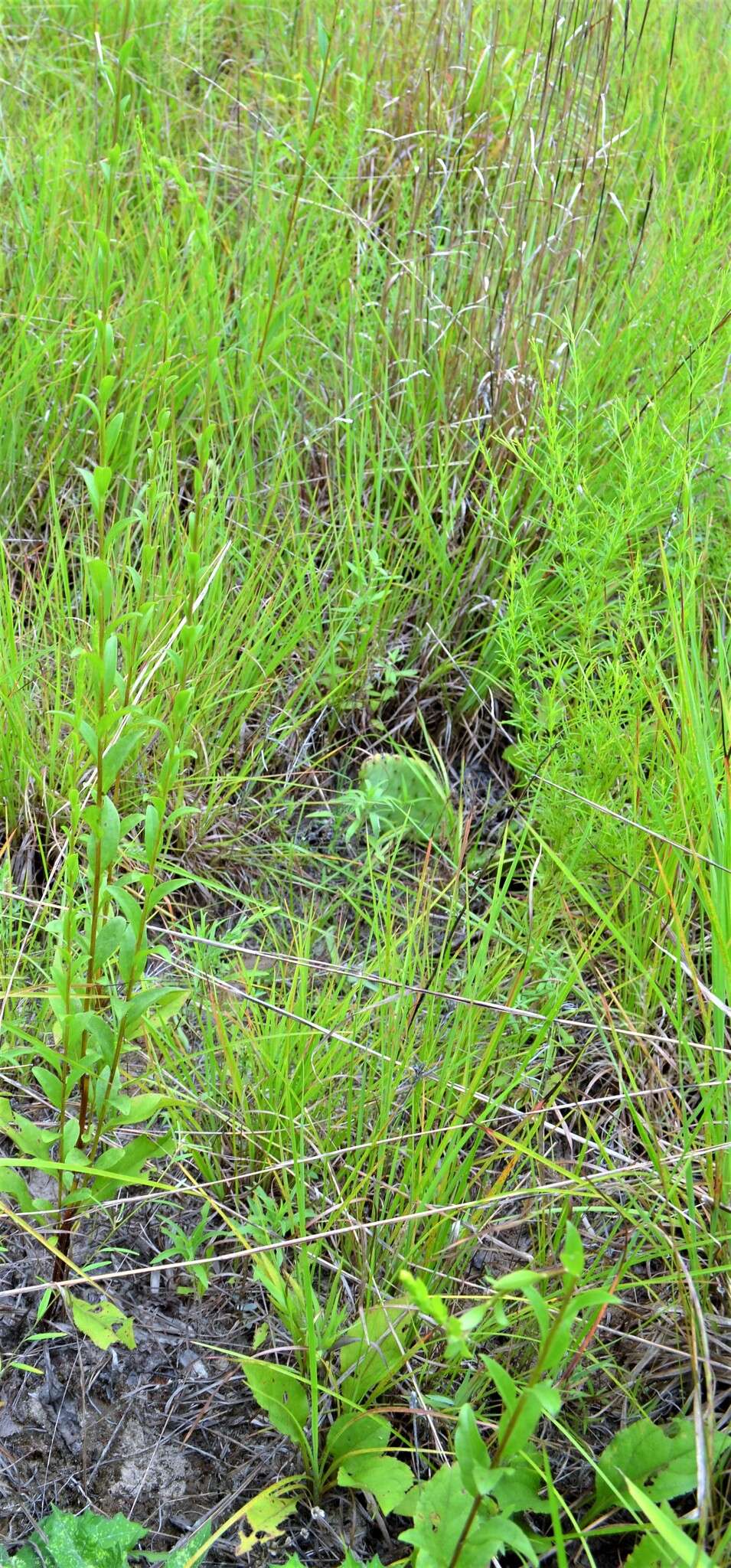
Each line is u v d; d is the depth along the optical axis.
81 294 3.03
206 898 2.32
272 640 2.59
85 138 3.54
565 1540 1.54
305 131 3.40
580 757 2.17
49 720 2.27
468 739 2.71
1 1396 1.63
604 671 2.35
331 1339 1.63
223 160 3.58
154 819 1.53
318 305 3.17
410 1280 1.14
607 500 2.68
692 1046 1.85
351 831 2.28
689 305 2.84
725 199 3.21
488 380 2.87
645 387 2.82
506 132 3.10
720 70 4.17
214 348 2.46
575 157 3.11
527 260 2.92
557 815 2.17
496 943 2.26
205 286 2.65
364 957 2.17
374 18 3.81
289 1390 1.61
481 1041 2.01
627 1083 2.07
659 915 2.10
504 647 2.33
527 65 3.44
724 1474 1.56
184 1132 1.81
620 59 3.54
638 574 2.17
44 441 2.82
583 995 2.10
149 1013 1.84
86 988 1.66
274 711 2.61
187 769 2.39
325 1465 1.63
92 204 3.16
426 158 3.29
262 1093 1.86
